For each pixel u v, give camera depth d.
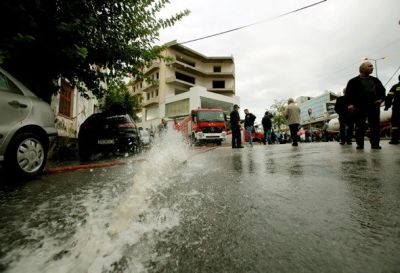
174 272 1.06
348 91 6.15
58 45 4.96
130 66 6.96
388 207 1.70
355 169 3.20
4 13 4.14
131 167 4.95
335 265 1.05
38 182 3.57
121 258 1.19
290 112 9.96
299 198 2.03
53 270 1.12
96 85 7.11
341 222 1.49
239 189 2.48
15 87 3.90
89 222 1.70
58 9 5.01
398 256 1.10
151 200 2.18
